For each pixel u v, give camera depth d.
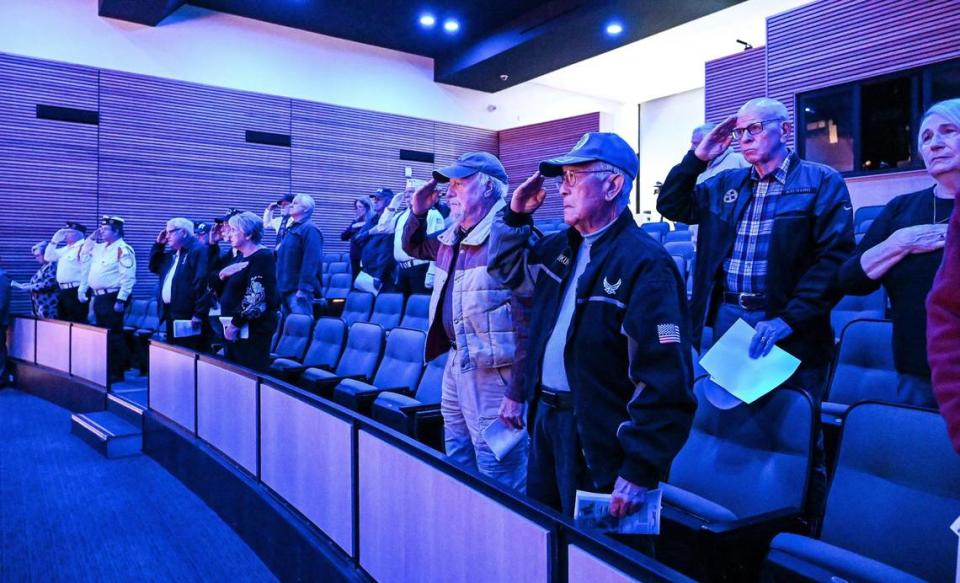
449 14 9.33
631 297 1.41
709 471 1.84
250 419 2.79
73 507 3.19
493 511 1.34
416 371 3.34
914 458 1.44
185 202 8.79
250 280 3.40
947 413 0.80
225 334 3.42
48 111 7.84
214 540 2.79
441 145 11.36
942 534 1.34
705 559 1.47
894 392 2.28
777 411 1.73
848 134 6.62
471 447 2.27
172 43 8.73
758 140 1.99
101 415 4.69
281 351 4.52
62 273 6.82
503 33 9.73
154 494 3.37
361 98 10.42
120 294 5.97
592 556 1.09
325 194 10.03
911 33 6.10
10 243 7.62
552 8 8.94
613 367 1.46
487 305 2.06
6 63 7.60
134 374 6.29
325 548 2.09
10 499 3.31
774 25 7.12
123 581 2.45
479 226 2.08
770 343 1.79
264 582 2.41
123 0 7.73
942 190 1.64
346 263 7.76
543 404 1.61
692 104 13.38
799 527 1.56
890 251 1.64
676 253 5.20
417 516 1.62
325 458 2.14
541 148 11.53
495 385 2.09
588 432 1.46
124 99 8.35
